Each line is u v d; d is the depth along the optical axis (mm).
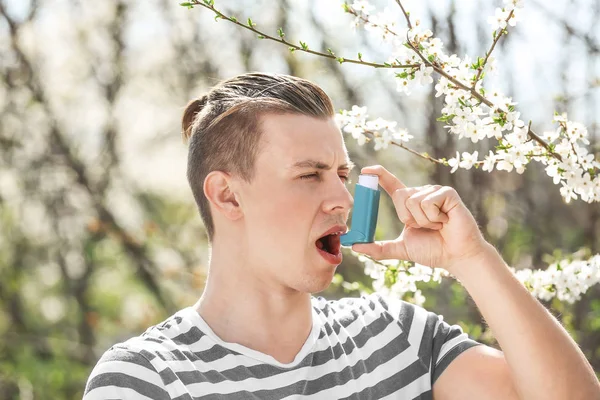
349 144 4547
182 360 1754
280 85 1896
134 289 7945
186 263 6547
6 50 7090
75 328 7770
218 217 1891
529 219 4430
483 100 2021
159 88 6785
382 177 1930
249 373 1771
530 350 1753
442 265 1844
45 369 6797
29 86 7109
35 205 7457
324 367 1849
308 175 1832
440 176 3891
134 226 7094
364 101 4703
